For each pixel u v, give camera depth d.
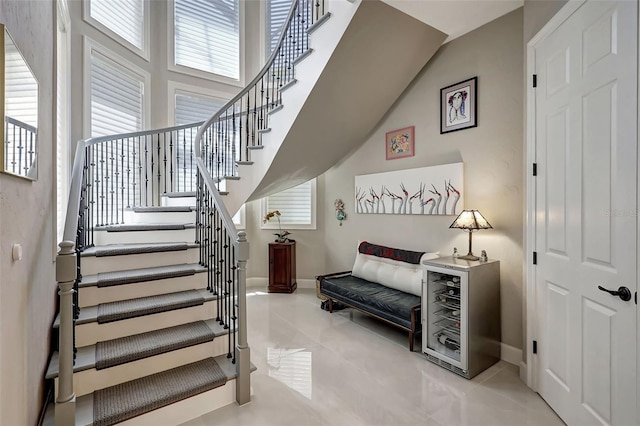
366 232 4.21
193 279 2.74
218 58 4.85
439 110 3.27
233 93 4.92
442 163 3.24
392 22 2.68
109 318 2.13
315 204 4.97
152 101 4.25
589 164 1.70
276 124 3.47
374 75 3.10
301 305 4.17
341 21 2.62
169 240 3.20
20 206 1.37
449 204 3.13
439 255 3.16
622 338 1.48
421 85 3.45
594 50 1.66
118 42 3.74
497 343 2.70
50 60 1.97
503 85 2.74
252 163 3.81
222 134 4.57
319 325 3.48
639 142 1.39
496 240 2.79
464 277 2.43
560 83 1.95
